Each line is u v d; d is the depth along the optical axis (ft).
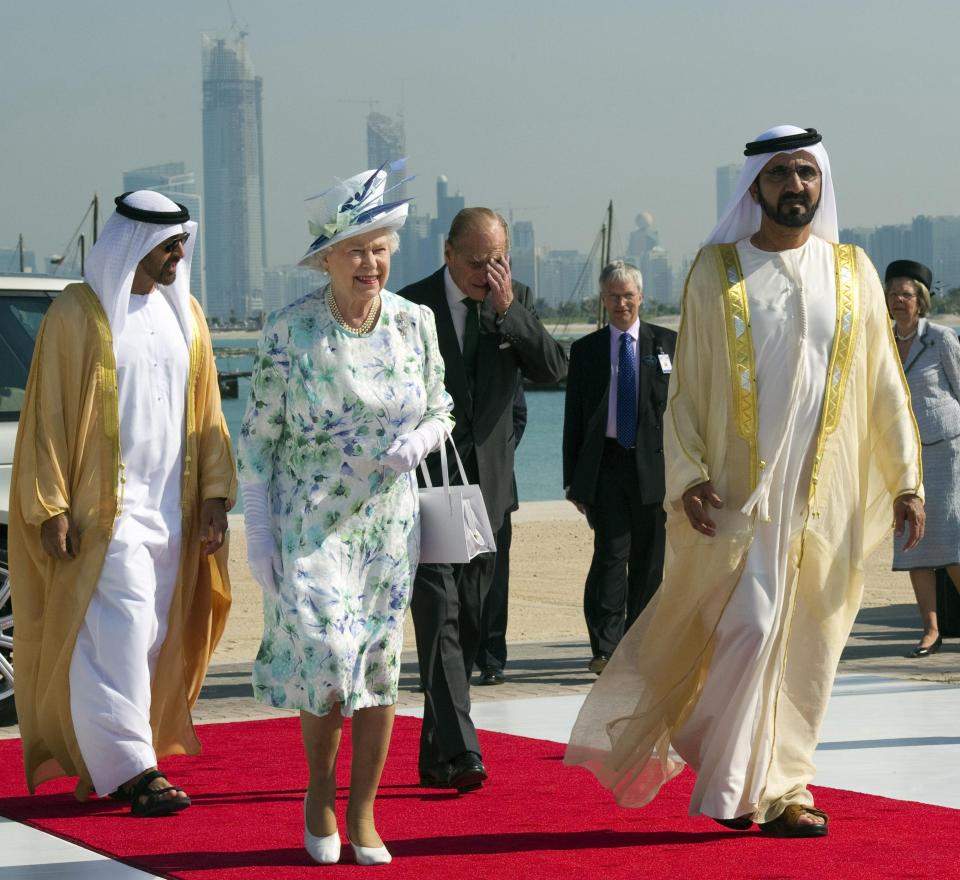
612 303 33.35
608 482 33.40
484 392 23.30
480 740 25.89
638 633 19.57
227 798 21.83
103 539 21.53
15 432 27.94
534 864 17.61
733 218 19.67
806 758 19.02
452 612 22.20
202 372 22.66
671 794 21.62
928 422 35.19
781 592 18.83
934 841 18.37
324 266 18.39
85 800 21.83
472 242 22.99
